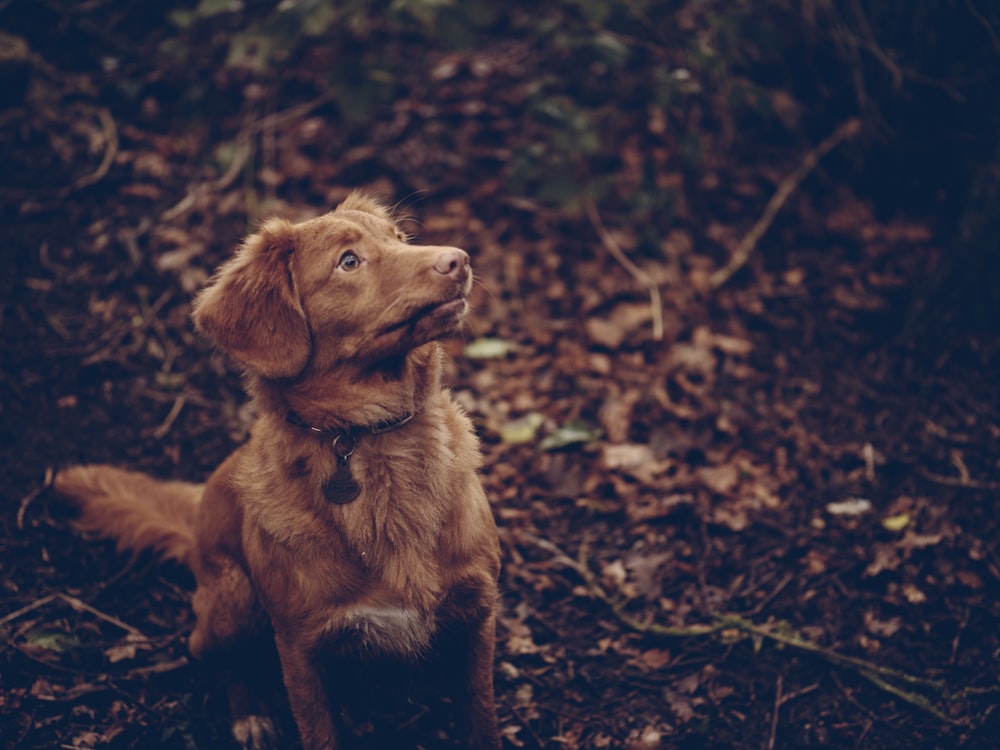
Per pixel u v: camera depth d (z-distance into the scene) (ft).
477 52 9.47
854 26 7.72
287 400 5.07
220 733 5.48
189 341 7.18
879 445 6.68
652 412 6.93
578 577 6.15
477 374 7.20
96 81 8.55
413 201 8.10
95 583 5.98
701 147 7.82
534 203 8.12
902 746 5.42
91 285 7.34
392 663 5.22
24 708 5.41
